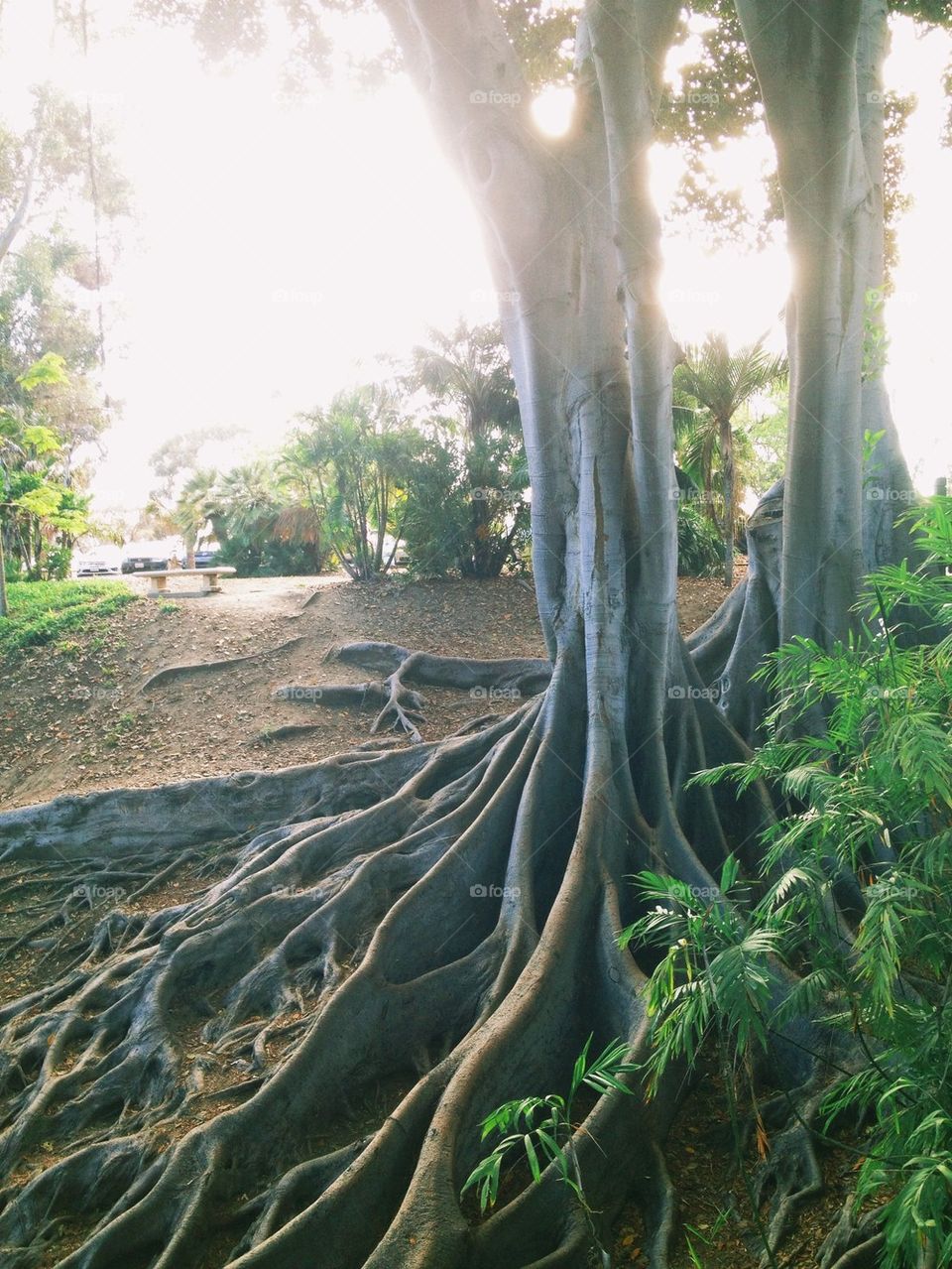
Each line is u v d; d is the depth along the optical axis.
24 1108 6.75
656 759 8.07
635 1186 5.33
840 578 8.20
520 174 7.84
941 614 4.22
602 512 8.23
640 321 7.28
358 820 9.55
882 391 9.28
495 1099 5.66
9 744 14.17
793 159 7.13
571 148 8.08
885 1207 3.14
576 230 8.16
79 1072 7.04
